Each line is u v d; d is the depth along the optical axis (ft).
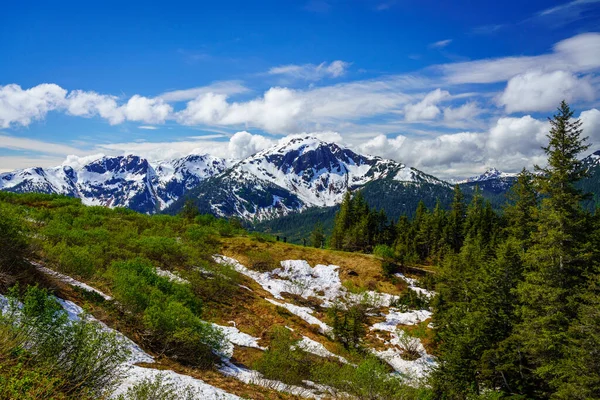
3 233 48.14
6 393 18.86
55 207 151.43
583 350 64.75
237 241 183.83
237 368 60.23
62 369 24.94
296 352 69.15
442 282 135.74
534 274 86.07
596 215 134.10
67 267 62.39
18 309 28.25
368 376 55.83
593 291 78.28
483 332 81.87
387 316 136.77
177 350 54.13
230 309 101.65
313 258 182.29
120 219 149.79
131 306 55.57
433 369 81.10
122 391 31.01
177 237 145.59
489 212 261.65
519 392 73.72
